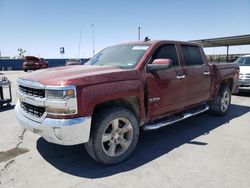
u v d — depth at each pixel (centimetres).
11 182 309
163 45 437
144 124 409
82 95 303
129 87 353
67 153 397
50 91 304
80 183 306
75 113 301
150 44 426
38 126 319
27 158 378
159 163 359
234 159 371
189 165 352
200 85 514
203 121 586
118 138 356
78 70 365
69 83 299
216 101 608
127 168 345
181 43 482
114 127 348
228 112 678
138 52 417
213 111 620
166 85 418
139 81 370
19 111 378
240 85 948
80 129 304
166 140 457
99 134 329
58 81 305
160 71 409
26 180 314
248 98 923
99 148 333
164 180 311
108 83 330
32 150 409
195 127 538
